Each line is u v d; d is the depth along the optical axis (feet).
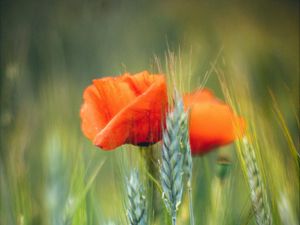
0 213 3.39
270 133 3.27
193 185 3.32
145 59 5.97
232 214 3.33
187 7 7.87
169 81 3.05
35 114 4.24
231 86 3.23
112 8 7.41
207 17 7.71
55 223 3.33
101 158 3.66
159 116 3.01
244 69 4.41
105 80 3.11
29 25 7.41
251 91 3.66
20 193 3.35
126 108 2.99
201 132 3.27
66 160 3.42
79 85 5.98
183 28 7.41
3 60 5.06
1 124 3.89
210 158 3.57
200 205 3.28
